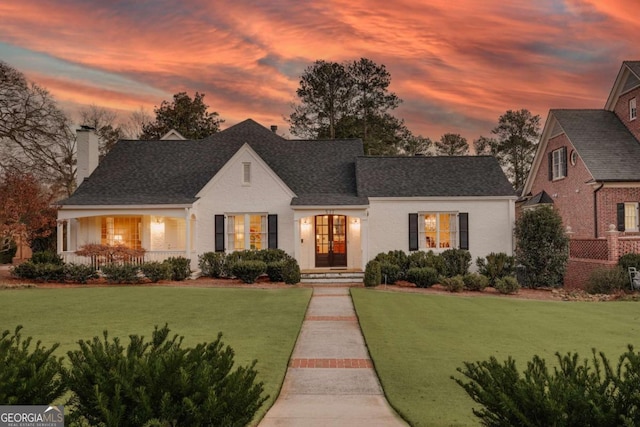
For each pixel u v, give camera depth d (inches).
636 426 135.4
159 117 1631.4
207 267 824.9
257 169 861.2
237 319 468.4
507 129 1984.5
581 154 913.5
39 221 917.2
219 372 162.6
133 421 143.0
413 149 1862.7
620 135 955.3
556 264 770.2
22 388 147.6
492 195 858.8
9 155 1246.3
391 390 272.8
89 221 866.1
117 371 147.9
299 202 830.5
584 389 148.3
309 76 1670.8
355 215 825.5
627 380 147.1
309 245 882.8
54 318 469.7
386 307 546.3
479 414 164.1
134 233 869.2
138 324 443.2
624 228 869.8
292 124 1707.7
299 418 231.0
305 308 529.3
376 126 1686.8
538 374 158.7
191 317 477.1
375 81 1663.4
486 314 512.7
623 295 671.1
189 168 948.6
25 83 1235.9
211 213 862.5
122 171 945.5
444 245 866.1
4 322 450.6
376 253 860.6
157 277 754.2
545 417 142.2
